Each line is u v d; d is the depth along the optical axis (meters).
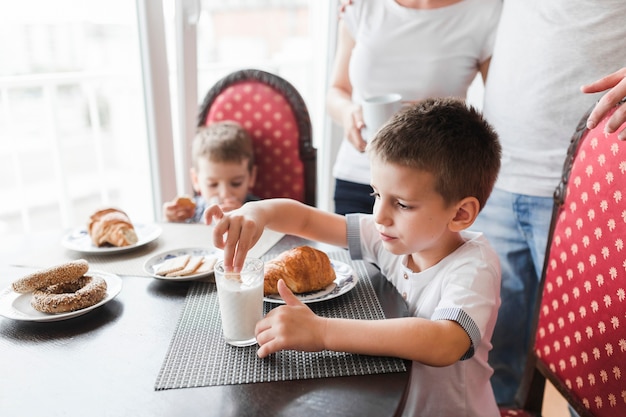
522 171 1.39
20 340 0.79
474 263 0.92
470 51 1.50
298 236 1.25
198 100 2.13
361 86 1.60
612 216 0.86
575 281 0.94
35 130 3.25
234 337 0.77
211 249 1.13
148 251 1.16
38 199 3.27
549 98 1.28
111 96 3.01
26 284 0.88
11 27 2.57
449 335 0.77
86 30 2.76
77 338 0.80
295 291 0.92
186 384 0.68
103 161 2.94
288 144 1.74
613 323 0.85
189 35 1.98
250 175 1.75
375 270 1.06
